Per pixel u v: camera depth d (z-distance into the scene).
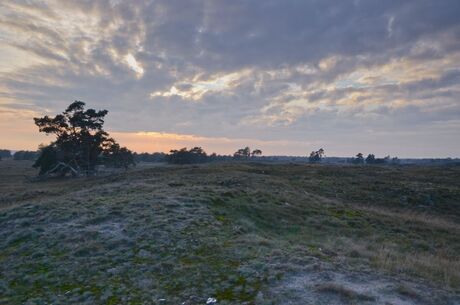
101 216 15.34
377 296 8.30
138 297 8.65
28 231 13.98
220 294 8.59
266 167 55.16
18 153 174.25
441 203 31.70
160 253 11.41
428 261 12.50
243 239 12.80
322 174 47.75
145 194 20.20
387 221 21.88
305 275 9.44
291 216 19.17
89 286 9.40
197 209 16.91
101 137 68.75
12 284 9.82
